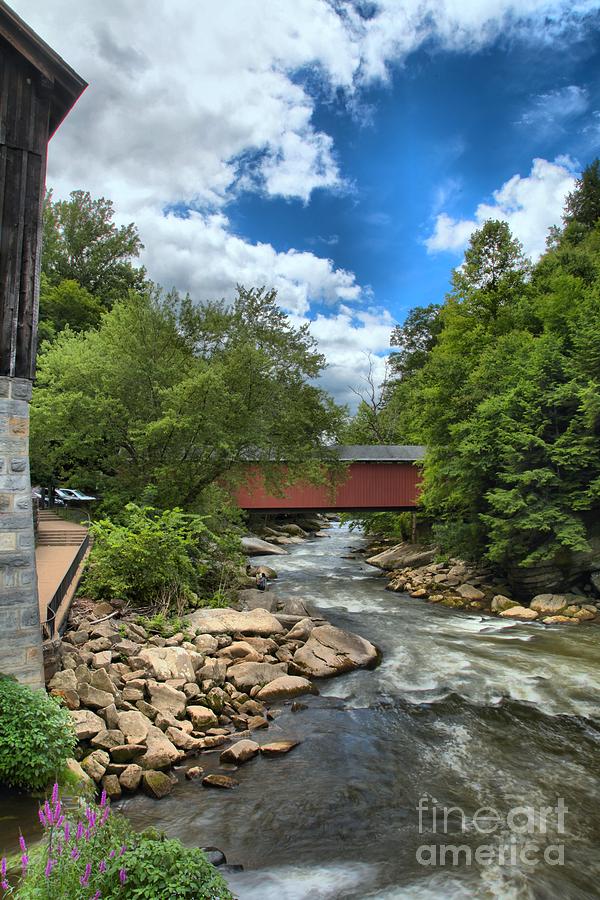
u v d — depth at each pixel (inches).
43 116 349.4
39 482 1229.7
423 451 1250.6
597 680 464.4
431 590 856.9
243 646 486.3
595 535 778.2
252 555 1290.6
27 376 328.5
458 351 1270.9
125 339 803.4
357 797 291.6
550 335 903.1
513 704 420.5
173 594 579.2
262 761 330.3
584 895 221.0
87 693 347.3
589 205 1861.5
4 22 324.5
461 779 312.0
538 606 745.0
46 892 133.7
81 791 258.8
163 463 781.9
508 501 761.6
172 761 316.8
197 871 153.3
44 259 1549.0
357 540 1641.2
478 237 1416.1
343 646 518.0
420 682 462.6
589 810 280.8
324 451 882.1
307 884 224.7
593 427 782.5
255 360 756.0
